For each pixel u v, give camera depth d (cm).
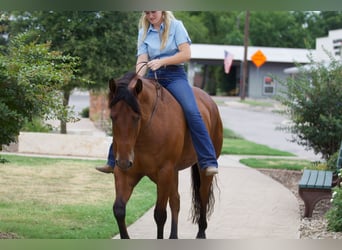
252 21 10638
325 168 1579
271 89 8106
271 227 1110
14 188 1420
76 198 1325
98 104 3381
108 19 2342
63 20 2294
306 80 1719
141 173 835
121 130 750
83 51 2317
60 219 1105
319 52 6109
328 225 1083
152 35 923
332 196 1113
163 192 841
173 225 927
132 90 770
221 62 8106
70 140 2108
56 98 934
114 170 818
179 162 925
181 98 893
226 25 10906
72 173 1680
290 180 1775
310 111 1688
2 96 875
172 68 913
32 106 903
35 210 1178
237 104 6294
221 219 1181
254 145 2797
